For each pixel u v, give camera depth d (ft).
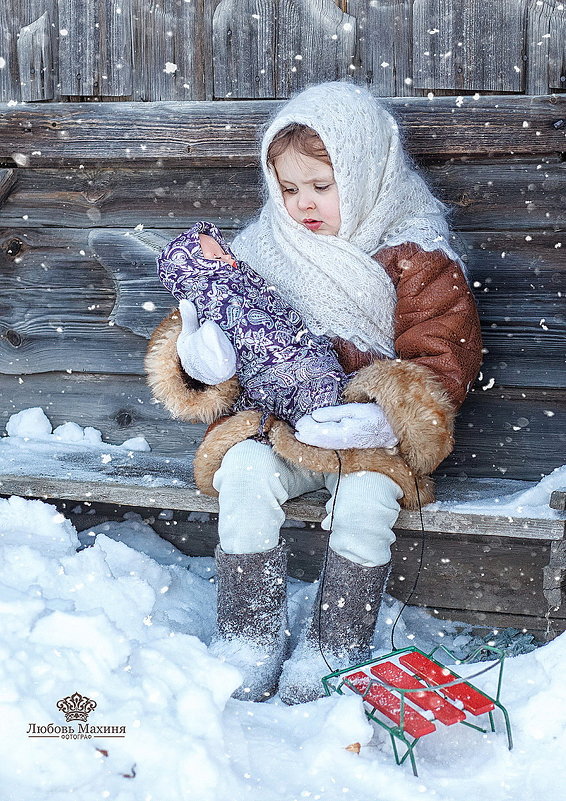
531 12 8.09
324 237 7.59
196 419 7.61
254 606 6.98
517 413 8.63
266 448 7.16
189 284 7.40
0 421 9.81
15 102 9.17
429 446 6.93
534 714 6.13
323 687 6.57
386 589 8.64
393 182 7.65
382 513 6.90
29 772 5.13
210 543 9.19
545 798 5.45
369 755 5.84
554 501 6.95
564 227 8.30
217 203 9.02
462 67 8.28
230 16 8.64
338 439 6.82
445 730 6.10
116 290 9.34
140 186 9.16
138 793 5.18
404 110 8.34
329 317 7.66
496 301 8.52
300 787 5.46
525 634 8.18
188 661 5.87
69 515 9.40
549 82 8.14
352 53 8.46
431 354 7.23
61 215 9.37
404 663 6.28
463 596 8.45
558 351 8.45
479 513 7.15
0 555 6.61
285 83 8.63
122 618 6.38
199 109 8.75
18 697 5.29
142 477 8.16
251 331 7.29
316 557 8.91
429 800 5.34
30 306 9.57
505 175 8.38
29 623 5.71
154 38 8.86
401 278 7.52
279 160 7.55
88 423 9.65
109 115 8.96
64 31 9.04
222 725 5.68
